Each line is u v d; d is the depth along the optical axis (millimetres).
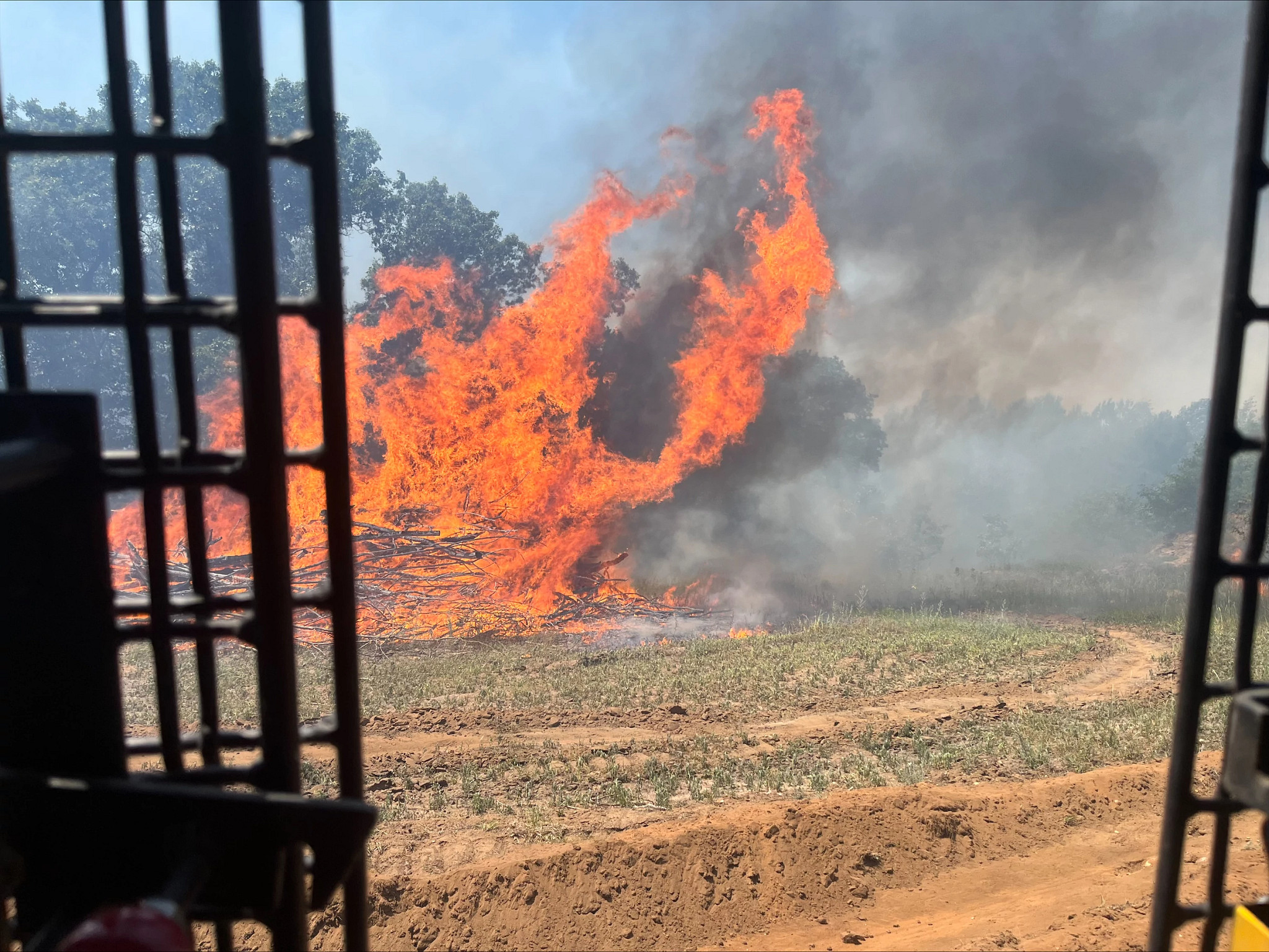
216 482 1989
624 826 8367
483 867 6586
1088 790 8445
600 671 17703
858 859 7059
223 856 1792
